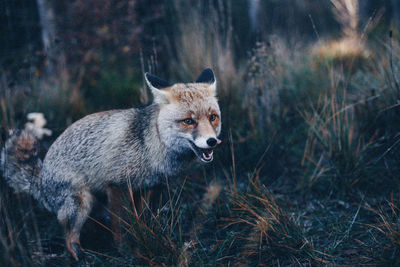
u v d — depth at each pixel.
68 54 7.37
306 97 5.20
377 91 4.50
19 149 3.38
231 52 6.30
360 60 5.70
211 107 3.16
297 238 2.77
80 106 5.61
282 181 4.22
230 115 4.88
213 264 2.61
